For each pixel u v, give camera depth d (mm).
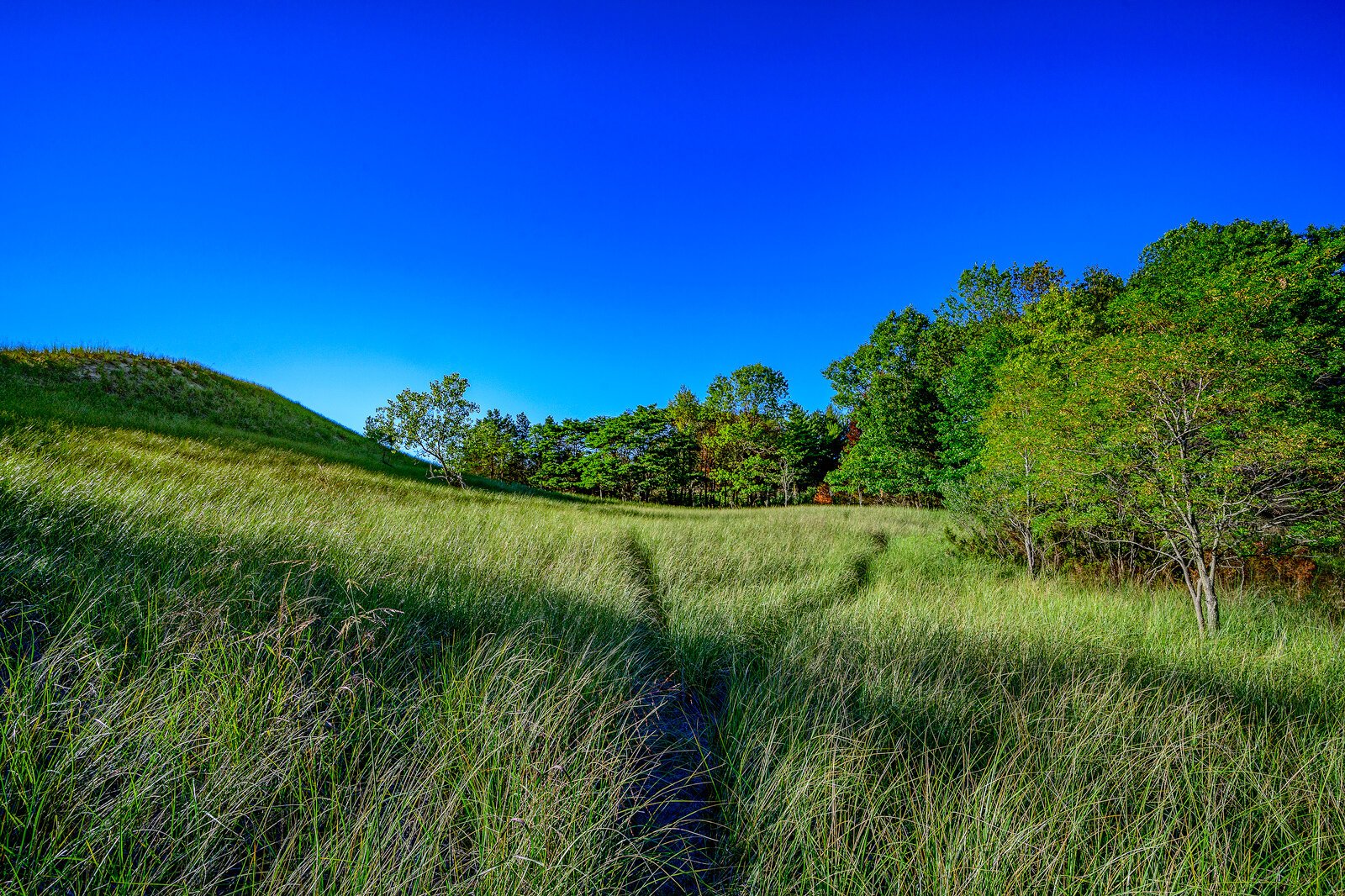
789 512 25297
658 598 7586
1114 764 3156
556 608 5543
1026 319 22234
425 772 2686
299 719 2785
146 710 2541
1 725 2293
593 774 2746
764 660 5066
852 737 3318
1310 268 9836
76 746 2277
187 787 2322
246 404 29250
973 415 25641
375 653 3607
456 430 25375
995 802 2775
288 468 16359
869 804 2754
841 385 40406
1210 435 7133
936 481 29656
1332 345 8609
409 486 19062
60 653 2680
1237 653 5773
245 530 5617
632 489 52469
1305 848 2604
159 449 13664
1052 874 2402
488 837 2352
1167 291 14656
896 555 13055
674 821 2908
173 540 4832
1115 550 11227
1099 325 19109
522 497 23625
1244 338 7164
